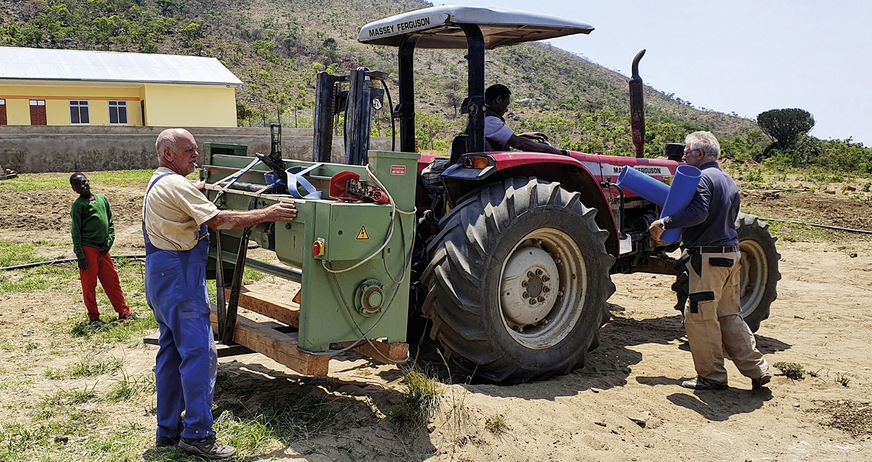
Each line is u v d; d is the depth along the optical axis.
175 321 3.21
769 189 20.34
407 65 5.22
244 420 3.58
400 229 3.73
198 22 88.88
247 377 4.34
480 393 4.05
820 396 4.49
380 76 4.32
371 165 3.69
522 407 3.88
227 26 95.69
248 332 3.94
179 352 3.25
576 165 4.74
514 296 4.37
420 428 3.52
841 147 34.34
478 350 4.17
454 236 4.16
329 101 4.56
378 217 3.57
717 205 4.46
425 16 4.51
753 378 4.52
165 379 3.32
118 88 32.97
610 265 4.75
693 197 4.38
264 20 108.38
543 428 3.68
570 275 4.66
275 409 3.71
